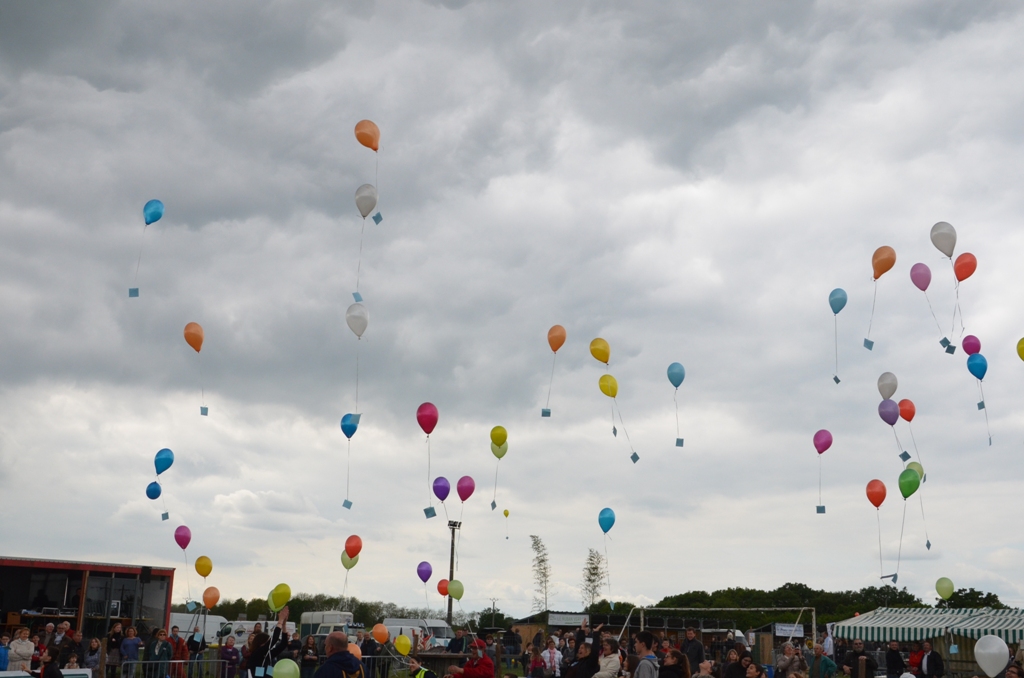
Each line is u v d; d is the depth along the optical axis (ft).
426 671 44.01
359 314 47.98
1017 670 39.68
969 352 48.80
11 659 46.26
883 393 50.57
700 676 36.37
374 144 46.34
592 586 146.82
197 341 50.65
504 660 85.81
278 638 46.03
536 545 151.23
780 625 104.53
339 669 25.62
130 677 49.93
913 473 47.73
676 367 52.80
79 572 87.86
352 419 48.67
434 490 52.90
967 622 84.17
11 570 86.43
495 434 56.54
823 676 55.16
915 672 59.41
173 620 92.48
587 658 37.76
